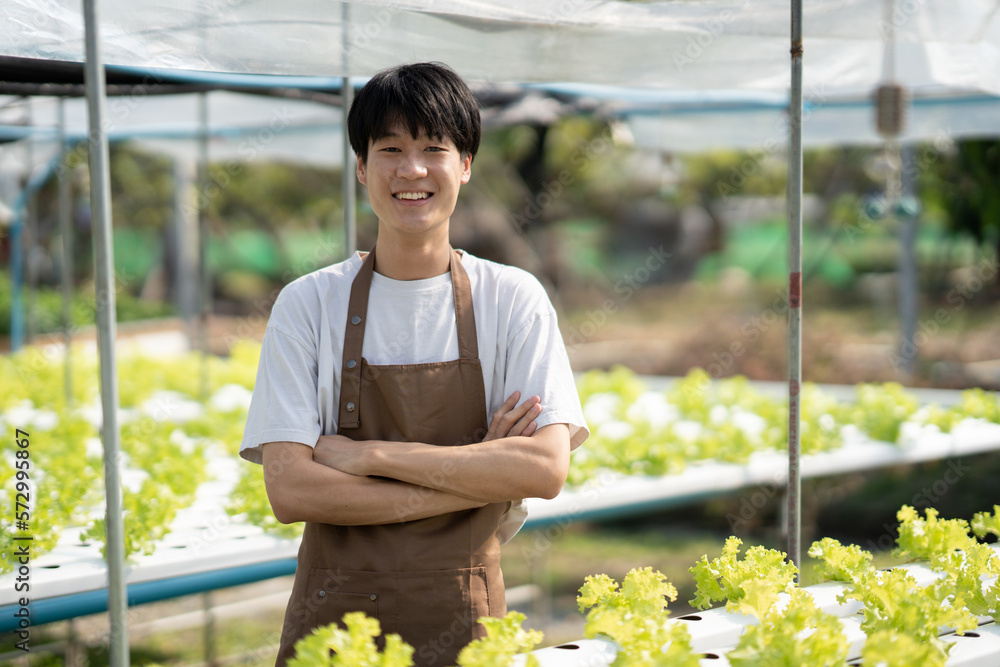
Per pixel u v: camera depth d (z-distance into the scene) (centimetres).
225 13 237
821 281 1458
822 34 279
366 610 178
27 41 230
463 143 185
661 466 401
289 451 179
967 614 188
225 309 1669
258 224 1778
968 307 1098
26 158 709
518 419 186
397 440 187
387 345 187
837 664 156
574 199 1494
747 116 591
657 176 1432
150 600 270
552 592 519
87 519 307
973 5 285
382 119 178
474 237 1123
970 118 496
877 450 436
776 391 605
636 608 176
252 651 408
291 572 297
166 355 877
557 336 197
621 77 330
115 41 233
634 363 1189
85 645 375
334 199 1578
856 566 219
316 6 244
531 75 304
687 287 1608
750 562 206
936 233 1222
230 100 550
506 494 178
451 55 279
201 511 336
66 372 570
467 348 188
